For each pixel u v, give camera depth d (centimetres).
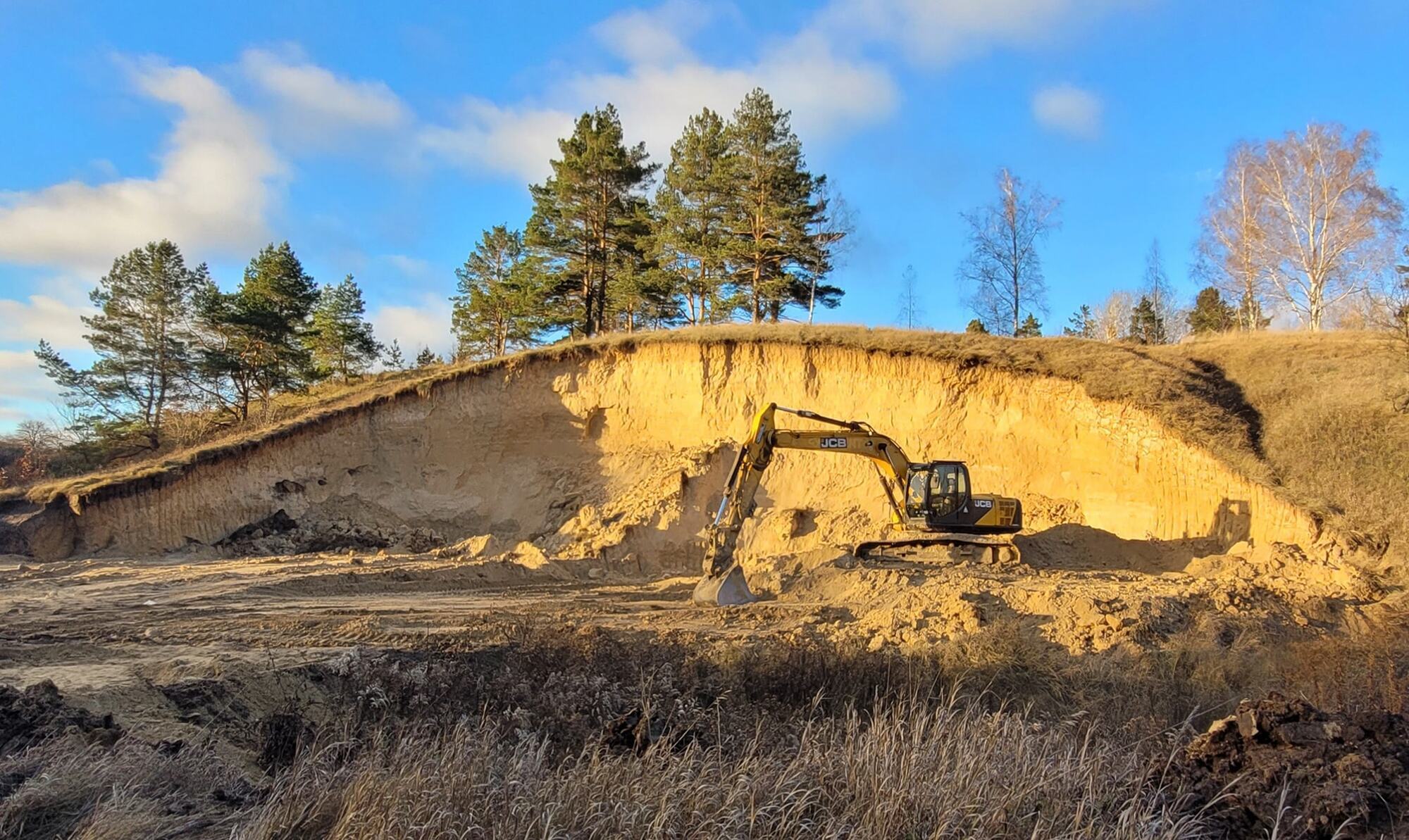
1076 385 2388
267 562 2406
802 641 1340
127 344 4469
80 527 2642
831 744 767
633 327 4741
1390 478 1930
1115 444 2264
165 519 2719
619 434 2919
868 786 658
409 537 2827
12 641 1255
